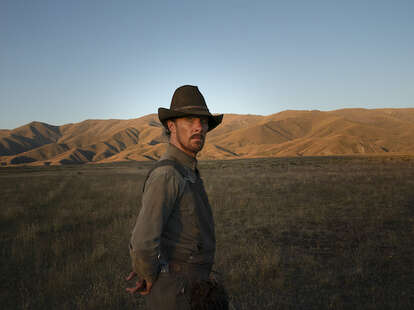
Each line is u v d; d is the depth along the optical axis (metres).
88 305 3.94
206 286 1.32
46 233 7.79
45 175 33.91
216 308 1.32
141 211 1.27
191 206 1.34
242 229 7.84
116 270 5.18
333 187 15.30
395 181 17.05
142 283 1.36
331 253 5.93
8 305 4.07
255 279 4.68
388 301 4.03
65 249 6.34
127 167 48.50
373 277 4.77
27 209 11.09
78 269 5.18
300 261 5.45
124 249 6.29
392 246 6.20
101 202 12.56
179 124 1.46
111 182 22.19
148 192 1.28
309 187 15.62
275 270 5.02
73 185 20.81
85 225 8.52
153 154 165.25
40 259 5.71
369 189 14.15
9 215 9.91
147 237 1.21
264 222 8.46
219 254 5.90
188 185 1.36
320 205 10.71
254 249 6.00
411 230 7.35
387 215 8.77
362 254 5.76
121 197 13.90
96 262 5.55
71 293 4.39
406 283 4.55
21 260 5.73
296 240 6.84
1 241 7.17
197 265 1.37
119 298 4.16
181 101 1.46
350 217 8.81
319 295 4.25
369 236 6.95
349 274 4.88
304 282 4.65
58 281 4.66
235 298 4.17
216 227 8.11
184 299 1.30
